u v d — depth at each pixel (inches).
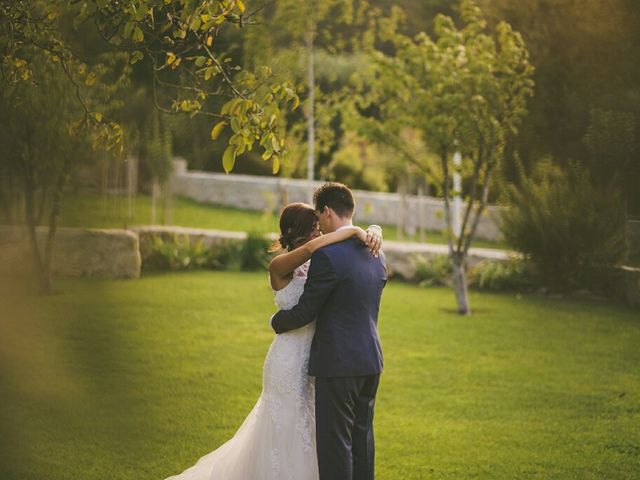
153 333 333.7
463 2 376.8
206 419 228.8
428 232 677.3
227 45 494.9
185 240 527.2
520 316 385.1
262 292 438.6
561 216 417.7
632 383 271.7
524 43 365.4
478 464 196.2
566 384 270.7
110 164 647.1
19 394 239.8
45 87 331.0
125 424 220.7
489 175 387.5
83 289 409.7
